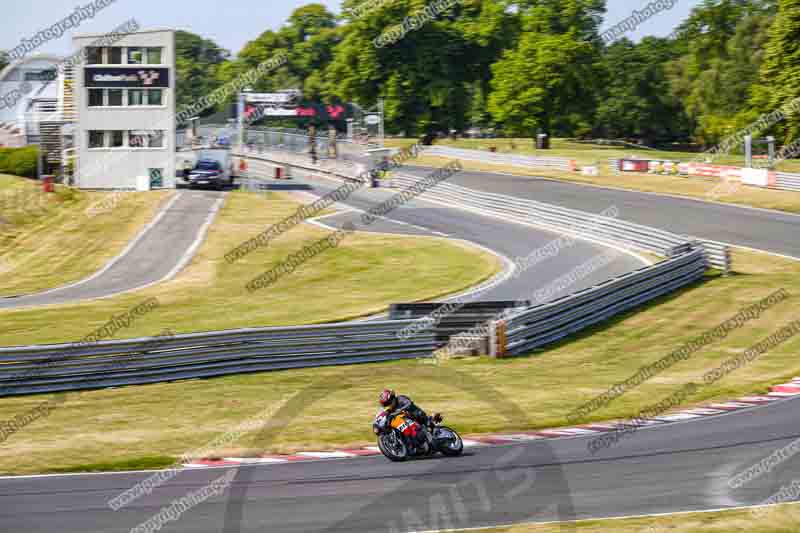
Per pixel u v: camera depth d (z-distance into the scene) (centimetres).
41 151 9456
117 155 8688
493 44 15350
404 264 5350
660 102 16938
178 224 6781
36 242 6378
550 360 3269
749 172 8244
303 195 8506
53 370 2739
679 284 4603
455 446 2000
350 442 2152
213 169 8862
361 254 5656
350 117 13288
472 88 17000
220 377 2975
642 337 3606
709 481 1839
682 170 9156
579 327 3762
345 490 1766
